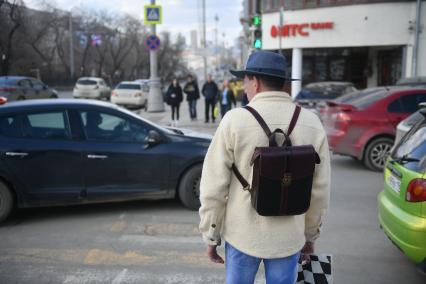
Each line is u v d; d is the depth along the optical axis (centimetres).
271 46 2375
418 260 366
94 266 448
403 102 910
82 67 6316
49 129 592
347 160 1041
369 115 905
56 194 584
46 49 5844
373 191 747
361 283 409
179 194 627
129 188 607
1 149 566
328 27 2172
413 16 2047
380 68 2384
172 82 1823
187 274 430
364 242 512
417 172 373
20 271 436
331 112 956
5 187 572
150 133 612
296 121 234
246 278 240
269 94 237
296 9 2234
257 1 2473
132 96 2639
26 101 629
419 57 2052
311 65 2498
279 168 219
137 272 434
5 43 4419
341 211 630
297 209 227
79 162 588
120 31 7025
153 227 562
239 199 235
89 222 582
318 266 268
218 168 234
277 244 231
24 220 593
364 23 2103
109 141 604
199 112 2314
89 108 608
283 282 238
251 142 229
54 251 486
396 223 385
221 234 246
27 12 4856
